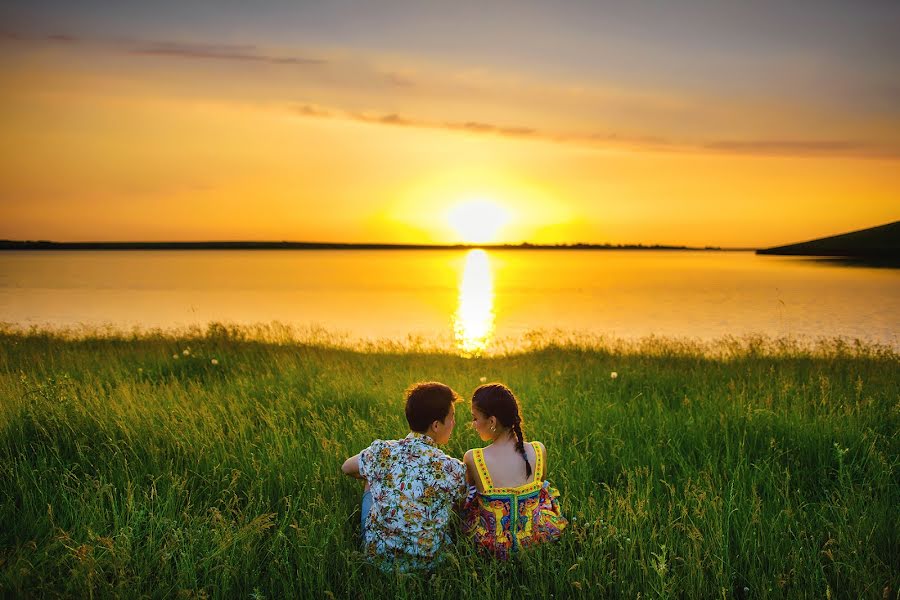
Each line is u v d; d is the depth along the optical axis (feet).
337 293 173.27
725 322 95.09
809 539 12.97
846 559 11.63
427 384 12.59
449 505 12.13
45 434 17.90
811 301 135.85
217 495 15.07
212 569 11.04
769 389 26.05
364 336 75.56
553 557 11.83
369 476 12.30
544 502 12.73
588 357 44.14
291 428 19.99
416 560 11.75
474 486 12.80
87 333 59.11
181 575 11.18
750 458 18.25
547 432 20.01
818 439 18.89
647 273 335.88
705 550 12.03
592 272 356.38
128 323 87.61
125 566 11.57
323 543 12.20
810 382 27.68
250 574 11.66
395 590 11.12
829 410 22.33
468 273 344.69
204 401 23.52
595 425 20.90
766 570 12.08
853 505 13.94
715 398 24.70
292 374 30.40
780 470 16.70
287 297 154.61
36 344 43.62
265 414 21.54
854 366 35.91
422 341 63.36
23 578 10.60
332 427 19.66
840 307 119.85
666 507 14.67
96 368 32.65
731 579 11.69
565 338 62.34
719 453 18.39
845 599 11.05
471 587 10.89
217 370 33.65
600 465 17.46
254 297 152.87
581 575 11.49
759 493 15.58
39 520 13.24
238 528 12.64
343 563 12.03
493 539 12.21
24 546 11.94
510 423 12.45
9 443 17.72
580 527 13.19
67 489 14.51
